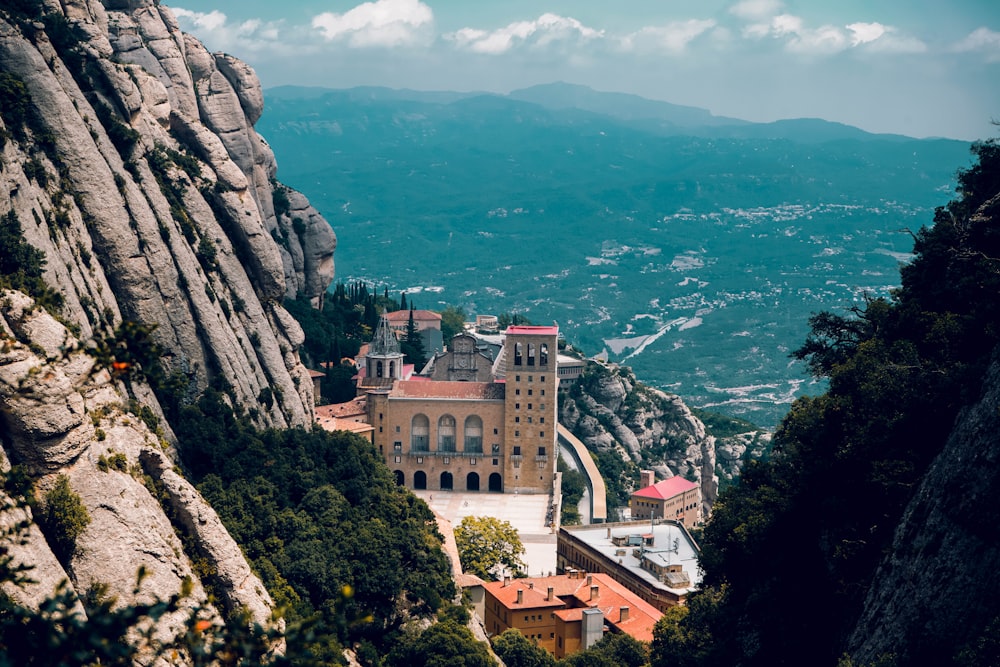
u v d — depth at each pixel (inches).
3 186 6481.3
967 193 6520.7
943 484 4559.5
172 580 5255.9
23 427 4923.7
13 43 7293.3
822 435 5728.3
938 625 4345.5
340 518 7677.2
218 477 7514.8
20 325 5147.6
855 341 6589.6
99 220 7426.2
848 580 5216.5
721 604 6318.9
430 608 7450.8
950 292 5866.1
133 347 2551.7
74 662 2167.8
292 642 2210.9
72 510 4972.9
